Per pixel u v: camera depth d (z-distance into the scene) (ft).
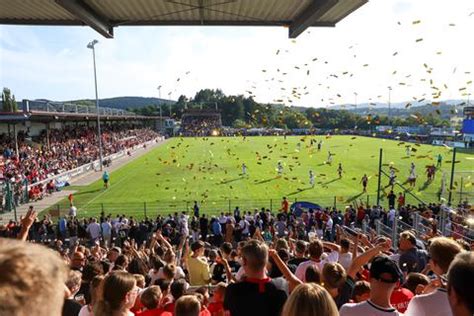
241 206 82.99
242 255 9.90
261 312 9.50
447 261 10.34
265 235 51.49
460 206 56.59
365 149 187.93
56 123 173.88
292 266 19.31
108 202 87.40
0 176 89.66
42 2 16.17
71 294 13.42
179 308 10.85
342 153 172.86
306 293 6.84
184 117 407.85
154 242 30.09
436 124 232.12
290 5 17.07
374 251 13.97
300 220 59.62
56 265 3.79
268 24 19.74
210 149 201.77
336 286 12.30
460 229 41.50
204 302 15.78
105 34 18.94
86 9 16.31
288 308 6.90
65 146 150.71
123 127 279.08
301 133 314.96
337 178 113.60
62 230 59.62
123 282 9.46
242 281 9.91
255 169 131.95
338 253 20.95
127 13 17.92
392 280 9.35
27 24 18.61
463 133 172.86
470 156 146.30
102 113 189.16
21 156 113.80
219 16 18.95
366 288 12.70
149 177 119.85
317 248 16.93
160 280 17.33
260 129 347.97
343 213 73.20
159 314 13.65
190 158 165.07
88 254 33.50
